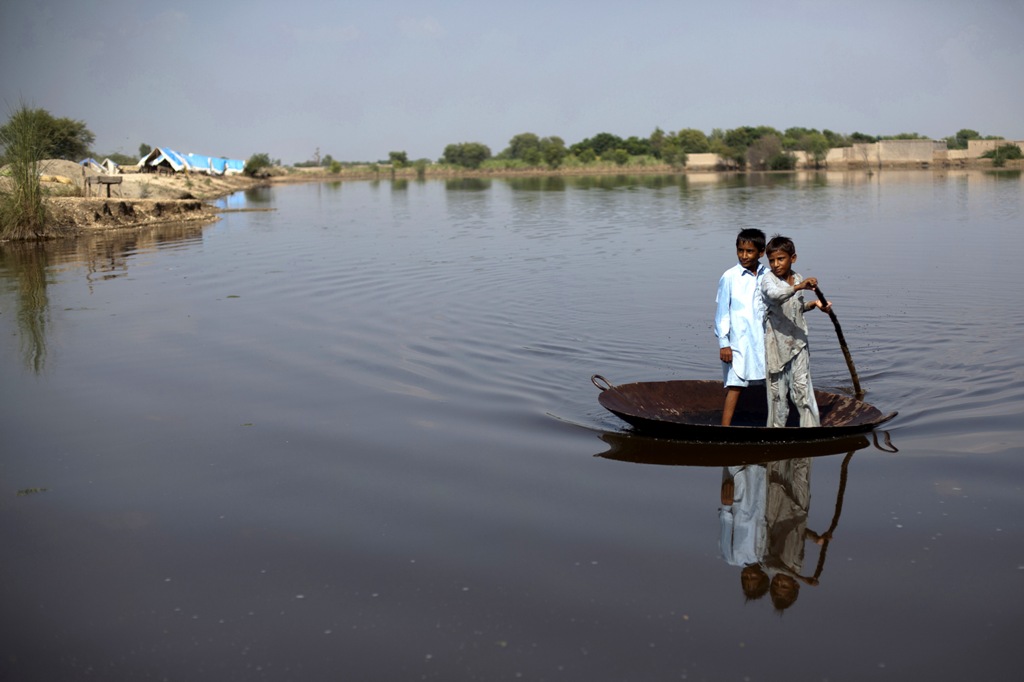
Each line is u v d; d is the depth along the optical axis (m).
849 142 88.62
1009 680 3.46
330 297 12.42
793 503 5.20
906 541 4.65
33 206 21.14
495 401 7.36
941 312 10.51
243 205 38.12
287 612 4.06
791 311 6.25
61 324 10.73
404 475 5.71
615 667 3.58
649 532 4.82
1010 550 4.51
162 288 13.43
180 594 4.25
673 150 86.75
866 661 3.59
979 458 5.85
